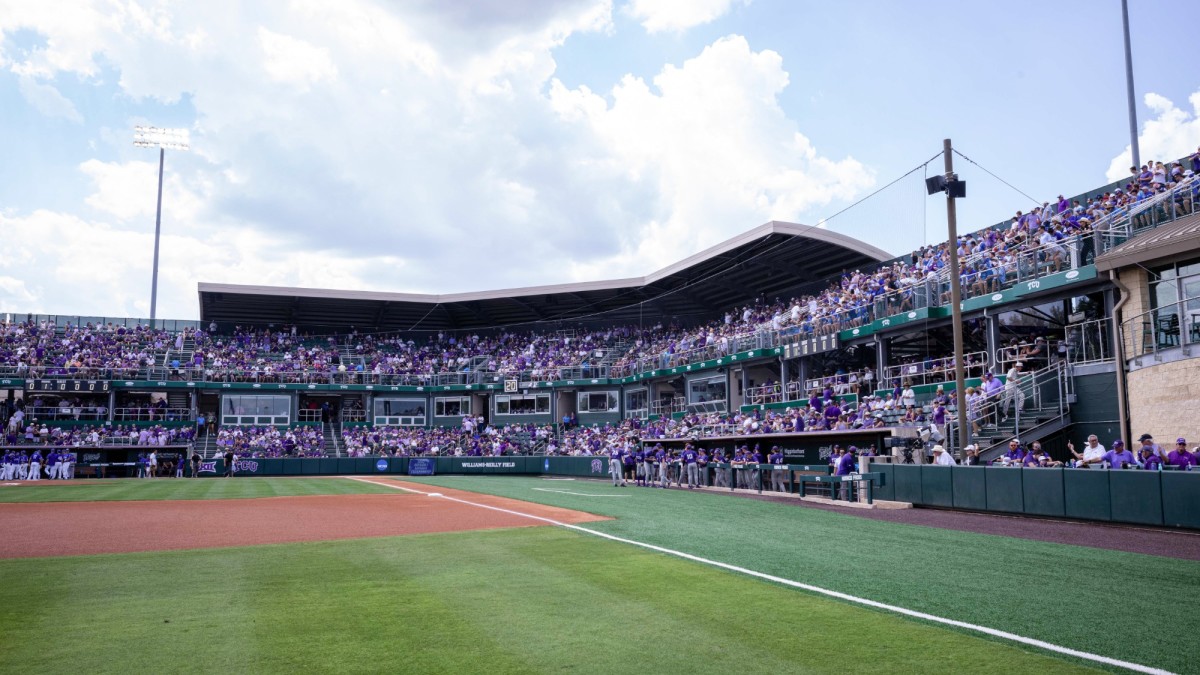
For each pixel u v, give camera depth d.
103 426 47.44
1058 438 22.28
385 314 58.38
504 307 57.12
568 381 52.22
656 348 50.44
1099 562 10.80
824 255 41.00
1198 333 17.69
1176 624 7.29
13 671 5.77
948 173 21.44
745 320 44.78
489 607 7.89
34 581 9.30
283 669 5.85
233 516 17.89
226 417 52.06
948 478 19.20
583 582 9.23
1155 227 20.73
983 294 26.31
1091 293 22.83
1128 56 30.05
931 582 9.30
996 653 6.34
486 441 51.16
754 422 33.03
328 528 15.16
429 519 16.86
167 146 62.19
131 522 16.55
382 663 6.01
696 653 6.32
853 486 21.83
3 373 46.75
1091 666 6.03
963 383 20.94
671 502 22.12
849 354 36.31
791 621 7.37
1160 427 18.53
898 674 5.80
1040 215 27.03
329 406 55.88
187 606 7.92
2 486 31.78
